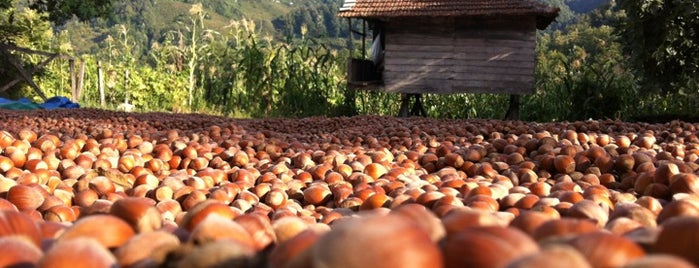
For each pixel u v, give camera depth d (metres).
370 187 0.40
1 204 0.30
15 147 0.51
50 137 0.60
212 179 0.46
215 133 0.79
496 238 0.14
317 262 0.13
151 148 0.59
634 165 0.49
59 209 0.32
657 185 0.39
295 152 0.63
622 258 0.15
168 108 2.19
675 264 0.12
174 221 0.34
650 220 0.25
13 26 2.27
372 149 0.65
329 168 0.49
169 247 0.17
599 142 0.65
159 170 0.51
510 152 0.60
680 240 0.16
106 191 0.40
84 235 0.19
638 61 1.51
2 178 0.39
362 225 0.13
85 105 2.06
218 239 0.17
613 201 0.37
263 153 0.61
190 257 0.15
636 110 1.67
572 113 1.72
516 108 1.67
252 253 0.16
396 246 0.12
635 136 0.70
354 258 0.12
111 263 0.16
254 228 0.21
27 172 0.46
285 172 0.49
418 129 0.83
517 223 0.20
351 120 1.13
